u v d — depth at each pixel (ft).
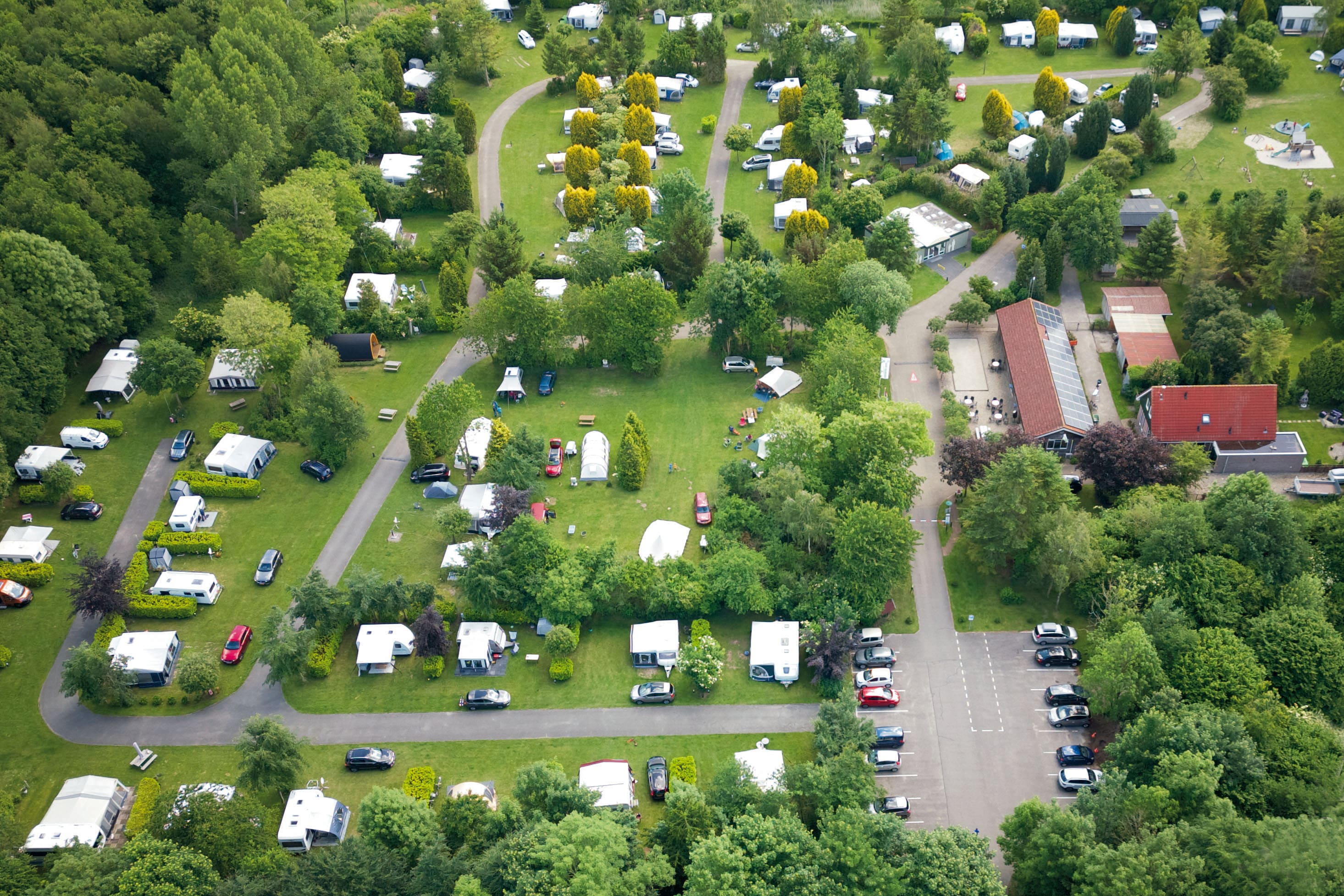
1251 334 605.73
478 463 595.47
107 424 613.52
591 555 527.81
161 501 581.53
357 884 396.37
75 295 612.70
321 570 547.90
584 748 477.77
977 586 537.65
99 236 641.81
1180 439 591.37
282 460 607.37
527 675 506.89
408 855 421.59
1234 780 425.69
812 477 547.08
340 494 589.32
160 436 617.62
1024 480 509.76
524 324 643.04
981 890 391.45
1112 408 629.10
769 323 652.07
